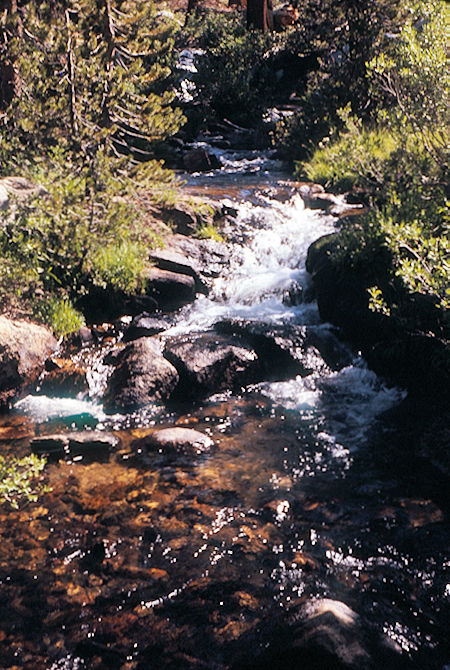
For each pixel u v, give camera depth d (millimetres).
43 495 5812
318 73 19031
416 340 7836
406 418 7156
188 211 11930
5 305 8617
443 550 5117
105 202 10031
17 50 12188
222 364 8070
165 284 9859
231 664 4094
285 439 6836
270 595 4672
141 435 6949
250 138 21203
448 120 10328
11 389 7676
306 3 20516
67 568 4934
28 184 10734
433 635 4316
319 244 10266
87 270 9500
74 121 11422
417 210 9078
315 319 9336
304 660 3891
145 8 11633
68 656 4199
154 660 4168
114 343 8789
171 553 5098
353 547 5172
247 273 10789
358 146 11289
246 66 25188
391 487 5938
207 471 6211
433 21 10875
